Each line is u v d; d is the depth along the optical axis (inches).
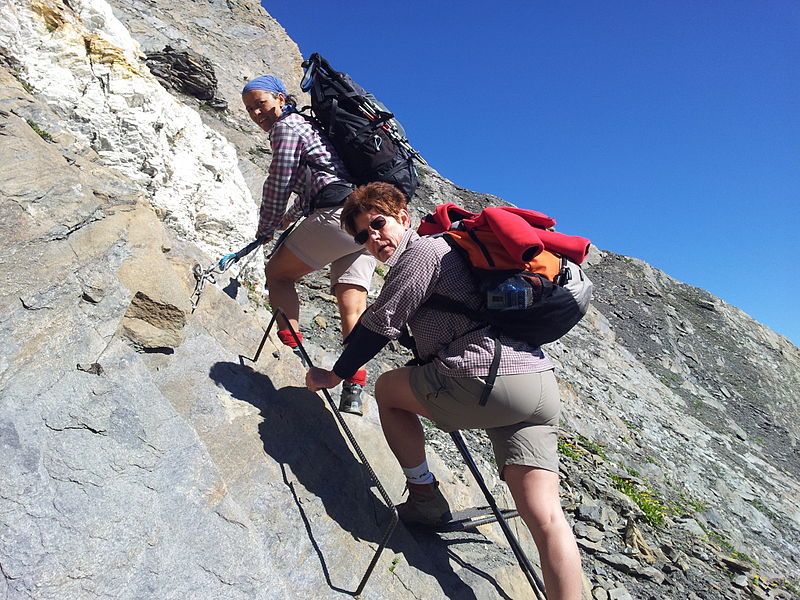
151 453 85.2
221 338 123.7
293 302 129.2
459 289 93.4
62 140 134.6
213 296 130.1
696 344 940.0
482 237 94.0
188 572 77.8
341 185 117.3
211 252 196.7
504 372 90.0
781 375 963.3
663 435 503.5
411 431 109.5
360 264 124.6
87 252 101.2
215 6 754.2
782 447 748.0
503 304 90.2
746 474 521.0
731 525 363.3
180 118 200.8
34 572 67.1
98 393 86.1
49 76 159.2
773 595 227.9
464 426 97.1
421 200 810.2
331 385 102.1
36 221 97.0
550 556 88.0
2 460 72.2
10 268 89.1
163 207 178.9
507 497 176.2
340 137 117.5
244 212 215.2
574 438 358.3
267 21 779.4
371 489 118.6
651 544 229.5
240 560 82.7
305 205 119.3
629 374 653.3
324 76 120.7
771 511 442.3
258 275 215.8
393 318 94.5
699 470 458.9
